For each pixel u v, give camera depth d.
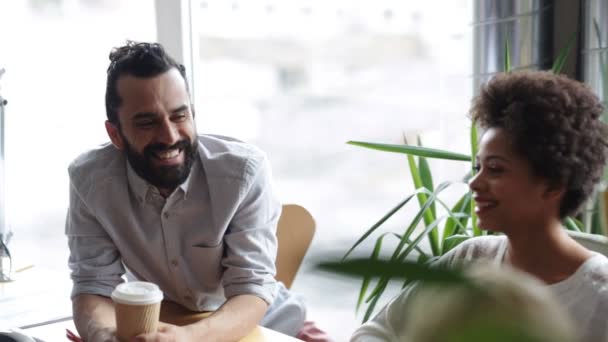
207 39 4.11
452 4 4.13
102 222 1.68
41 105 2.94
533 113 1.11
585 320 1.09
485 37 2.22
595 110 1.15
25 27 2.89
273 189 1.78
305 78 4.42
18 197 3.00
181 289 1.73
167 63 1.61
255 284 1.64
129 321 1.26
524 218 1.14
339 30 4.26
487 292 0.33
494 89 1.18
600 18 2.01
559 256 1.15
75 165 1.72
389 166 4.52
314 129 4.53
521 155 1.11
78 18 2.92
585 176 1.13
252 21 3.88
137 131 1.59
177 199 1.65
